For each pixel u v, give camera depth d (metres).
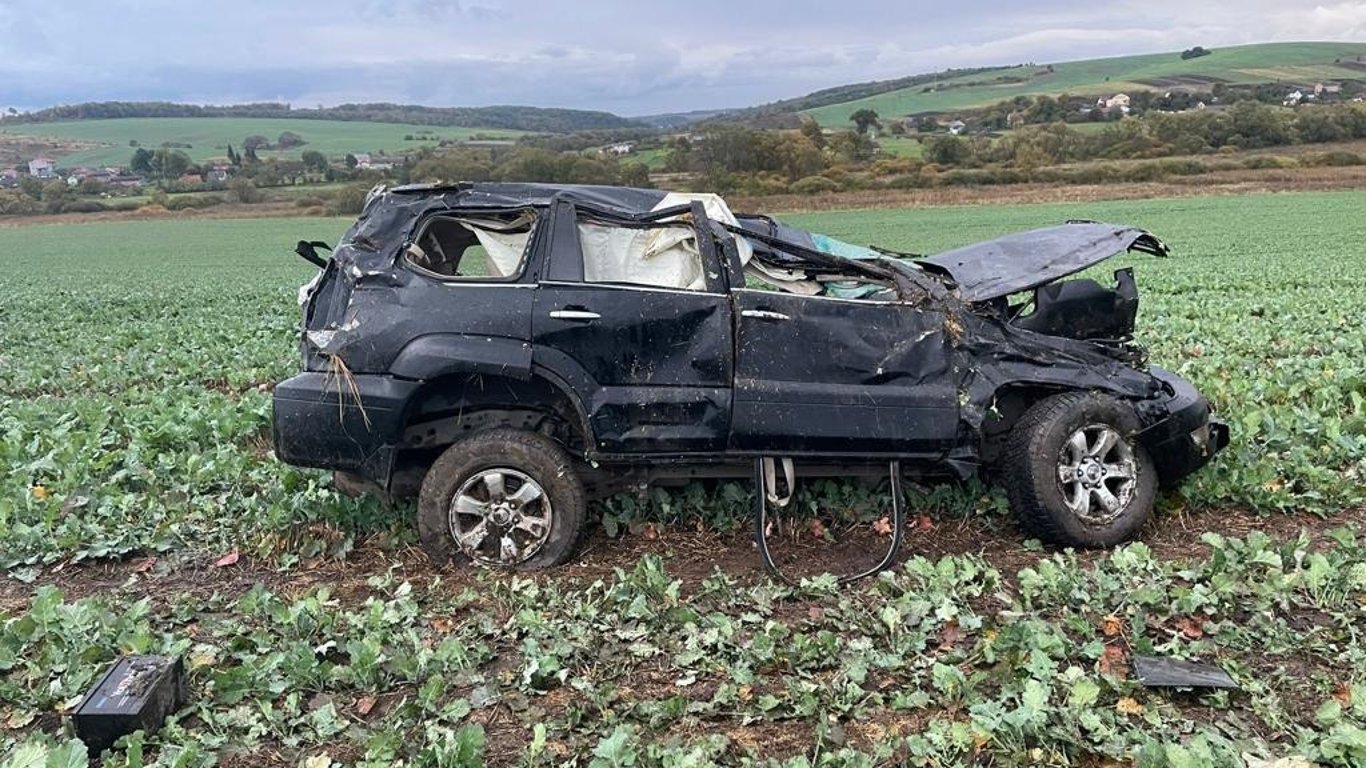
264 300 25.67
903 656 4.57
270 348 14.39
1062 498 5.89
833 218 59.75
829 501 6.45
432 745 3.81
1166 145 82.50
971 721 3.97
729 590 5.30
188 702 4.29
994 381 5.97
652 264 5.89
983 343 6.02
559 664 4.49
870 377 5.82
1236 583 5.00
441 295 5.62
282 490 6.88
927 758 3.78
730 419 5.67
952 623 4.88
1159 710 4.04
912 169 80.69
